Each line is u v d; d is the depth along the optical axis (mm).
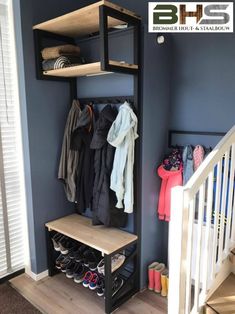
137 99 2143
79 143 2400
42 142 2455
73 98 2635
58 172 2561
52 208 2615
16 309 2172
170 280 1485
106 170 2242
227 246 1866
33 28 2254
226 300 1704
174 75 2422
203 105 2299
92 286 2322
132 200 2201
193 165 2254
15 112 2396
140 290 2426
